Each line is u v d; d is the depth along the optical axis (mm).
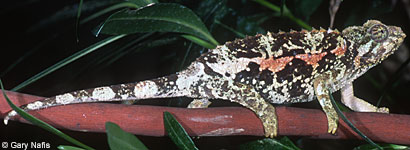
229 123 426
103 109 416
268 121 433
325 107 443
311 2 559
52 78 547
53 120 414
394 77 502
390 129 432
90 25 539
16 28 594
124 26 443
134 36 500
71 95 415
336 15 573
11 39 592
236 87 445
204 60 445
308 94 463
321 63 458
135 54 566
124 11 436
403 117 433
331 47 459
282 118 433
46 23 586
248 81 448
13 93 413
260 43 451
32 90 557
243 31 502
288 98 461
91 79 555
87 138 524
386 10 563
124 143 384
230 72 446
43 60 565
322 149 560
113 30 443
